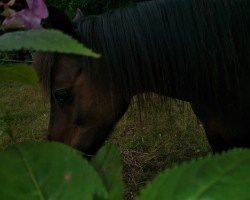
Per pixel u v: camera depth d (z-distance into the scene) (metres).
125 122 3.01
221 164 0.21
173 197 0.21
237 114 1.33
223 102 1.31
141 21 1.21
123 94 1.25
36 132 3.21
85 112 1.27
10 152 0.25
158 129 2.79
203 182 0.21
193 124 2.74
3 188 0.24
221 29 1.22
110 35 1.19
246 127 1.35
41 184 0.24
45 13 0.38
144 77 1.22
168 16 1.22
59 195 0.23
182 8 1.23
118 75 1.20
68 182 0.24
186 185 0.21
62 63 1.22
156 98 1.36
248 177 0.20
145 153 2.64
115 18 1.22
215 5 1.24
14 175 0.24
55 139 1.33
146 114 1.41
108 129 1.32
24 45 0.23
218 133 1.46
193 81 1.25
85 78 1.23
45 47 0.23
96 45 1.19
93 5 5.12
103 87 1.23
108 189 0.27
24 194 0.24
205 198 0.20
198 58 1.22
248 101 1.30
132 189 2.21
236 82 1.26
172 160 2.51
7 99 4.23
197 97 1.31
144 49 1.19
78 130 1.31
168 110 1.41
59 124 1.32
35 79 0.33
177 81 1.24
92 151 1.35
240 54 1.25
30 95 4.27
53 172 0.24
